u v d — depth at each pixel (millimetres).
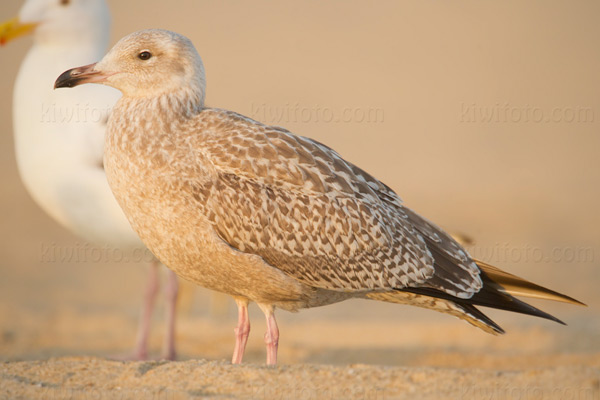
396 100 41688
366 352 14133
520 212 26344
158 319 16984
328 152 9938
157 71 9883
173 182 9398
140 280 20750
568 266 20984
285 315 17562
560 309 17625
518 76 46906
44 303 18344
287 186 9555
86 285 20219
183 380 8711
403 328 16047
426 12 59344
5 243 23609
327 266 9695
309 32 55031
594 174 31938
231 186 9430
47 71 12914
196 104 9930
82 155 12453
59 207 12672
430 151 34469
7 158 33375
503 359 13469
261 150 9555
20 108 12820
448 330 15695
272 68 46969
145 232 9672
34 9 13156
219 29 54188
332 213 9602
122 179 9602
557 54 51438
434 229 10258
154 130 9586
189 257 9617
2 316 17016
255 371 8781
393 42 53531
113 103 12719
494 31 56000
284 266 9625
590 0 60844
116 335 15617
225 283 9789
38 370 9234
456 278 10078
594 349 14062
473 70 48500
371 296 10344
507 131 37719
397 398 8016
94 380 8898
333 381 8477
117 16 55062
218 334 15547
